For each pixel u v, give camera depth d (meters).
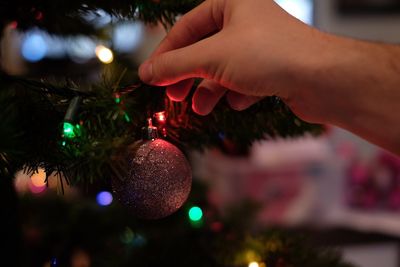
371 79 0.48
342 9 2.03
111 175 0.50
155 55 0.55
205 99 0.54
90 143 0.49
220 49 0.50
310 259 0.70
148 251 0.78
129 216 0.87
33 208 0.94
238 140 0.65
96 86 0.55
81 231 0.87
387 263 1.36
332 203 1.70
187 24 0.55
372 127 0.50
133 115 0.55
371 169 1.76
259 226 0.90
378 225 1.54
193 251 0.76
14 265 0.62
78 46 0.93
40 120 0.53
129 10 0.61
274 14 0.51
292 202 1.66
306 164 1.70
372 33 2.08
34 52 1.07
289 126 0.63
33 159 0.51
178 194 0.51
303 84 0.49
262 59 0.49
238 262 0.72
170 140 0.59
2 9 0.62
